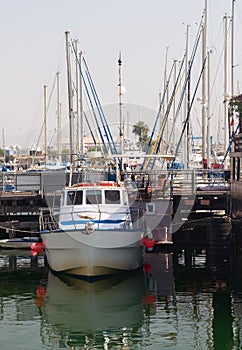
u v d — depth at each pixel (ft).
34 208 134.72
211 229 122.62
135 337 71.10
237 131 122.52
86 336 72.43
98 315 80.23
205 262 114.21
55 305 85.05
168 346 68.28
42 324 76.84
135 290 92.48
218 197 128.36
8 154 339.36
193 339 70.18
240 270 106.63
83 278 98.58
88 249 95.09
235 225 115.65
